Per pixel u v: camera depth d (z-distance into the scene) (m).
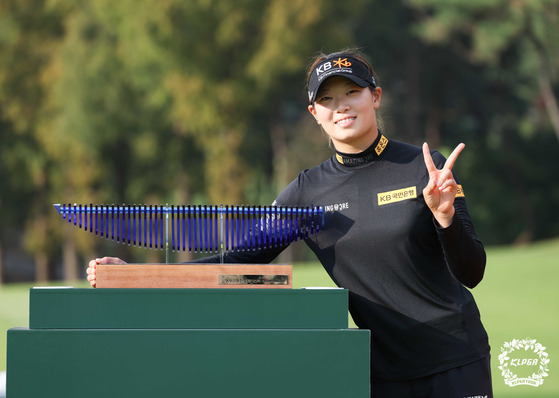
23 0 108.38
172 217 9.99
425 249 10.54
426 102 128.50
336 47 96.25
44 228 114.94
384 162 10.94
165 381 8.73
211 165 101.88
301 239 10.69
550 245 84.69
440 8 108.50
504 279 61.47
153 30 93.38
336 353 8.89
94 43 102.19
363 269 10.73
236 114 99.19
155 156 107.00
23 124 109.75
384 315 10.61
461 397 10.38
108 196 110.25
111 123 101.50
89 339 8.71
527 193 132.00
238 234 10.33
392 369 10.63
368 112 10.81
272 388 8.82
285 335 8.86
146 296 8.89
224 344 8.80
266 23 95.12
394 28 122.25
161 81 99.75
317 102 10.97
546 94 115.06
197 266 9.13
